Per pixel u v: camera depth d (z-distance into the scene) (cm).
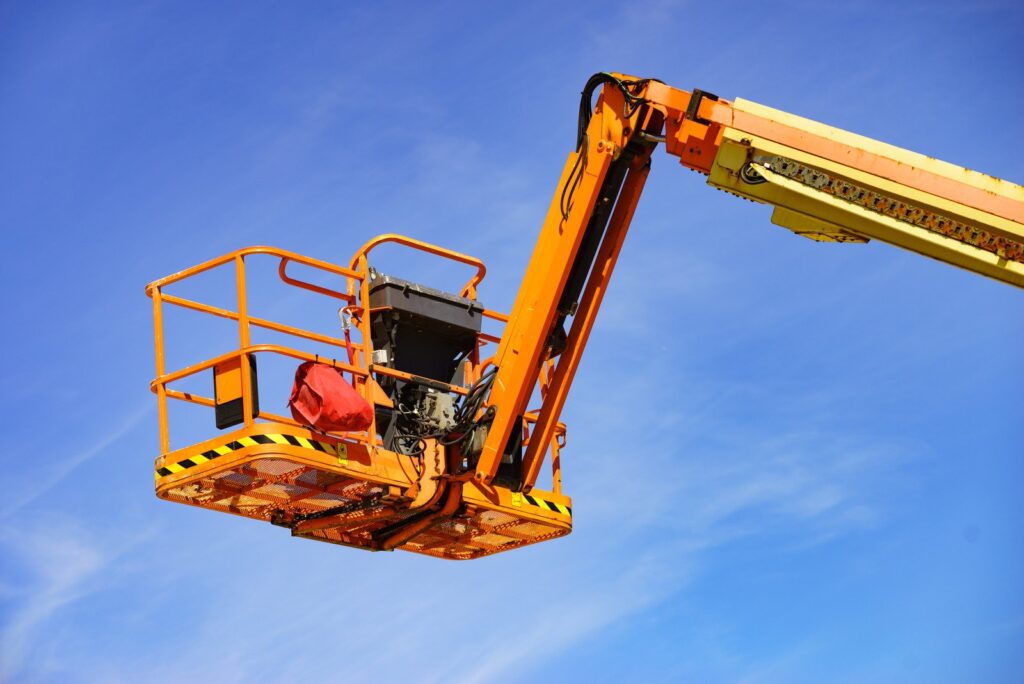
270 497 1311
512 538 1438
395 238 1382
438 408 1354
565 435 1425
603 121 1236
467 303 1421
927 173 1102
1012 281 1109
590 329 1312
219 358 1246
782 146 1115
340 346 1337
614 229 1292
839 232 1151
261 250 1267
